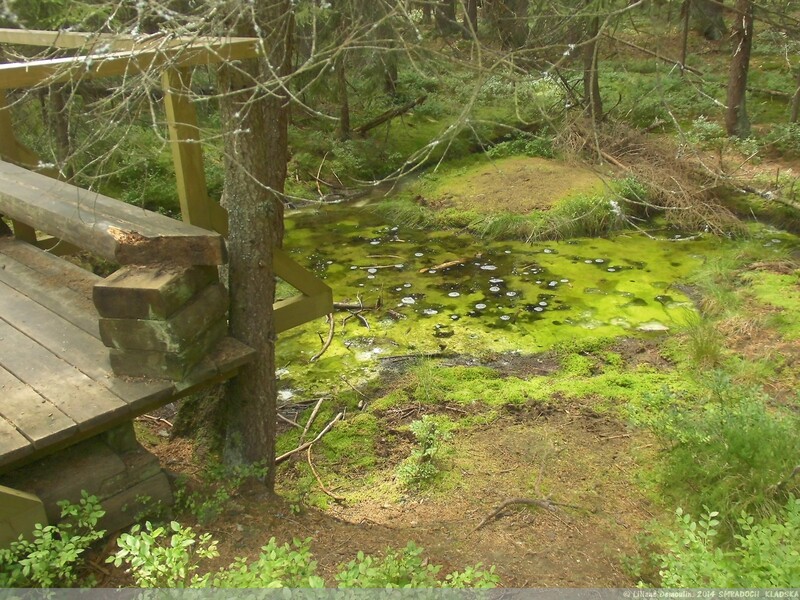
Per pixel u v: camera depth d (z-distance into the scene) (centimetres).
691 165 909
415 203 977
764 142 996
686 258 772
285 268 382
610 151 964
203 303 296
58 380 284
